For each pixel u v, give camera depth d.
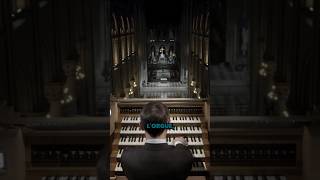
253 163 3.19
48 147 3.24
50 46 3.12
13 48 3.13
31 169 3.26
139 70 4.00
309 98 3.07
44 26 3.10
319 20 2.97
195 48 3.77
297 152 3.15
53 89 3.17
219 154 3.20
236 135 3.17
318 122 3.09
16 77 3.16
